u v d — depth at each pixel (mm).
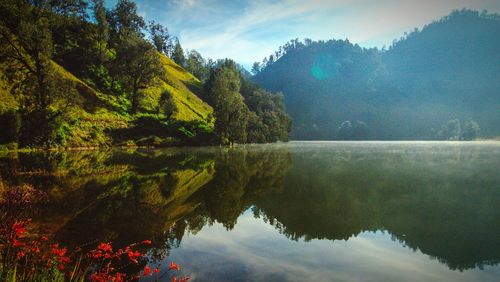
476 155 54156
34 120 45875
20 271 6398
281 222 13984
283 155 52156
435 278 8555
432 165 37156
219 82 97312
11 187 17016
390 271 8945
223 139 77188
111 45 87000
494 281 8375
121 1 89875
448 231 12672
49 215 13461
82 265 8445
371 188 22203
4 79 50531
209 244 10930
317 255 10109
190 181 24188
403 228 13125
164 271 8531
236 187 22359
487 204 17391
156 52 74250
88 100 65250
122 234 11508
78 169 27641
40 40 49156
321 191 21250
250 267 8977
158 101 80750
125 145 59844
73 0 72938
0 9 55406
